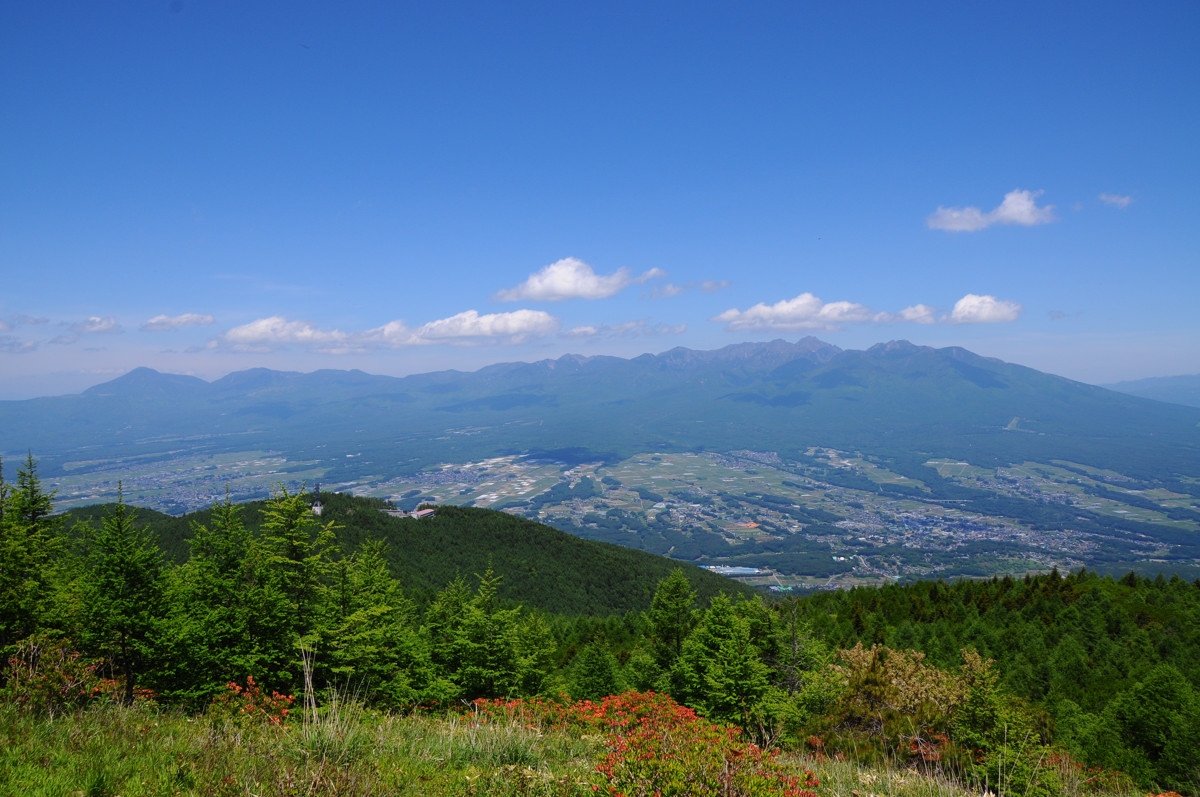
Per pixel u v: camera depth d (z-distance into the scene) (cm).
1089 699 2691
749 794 514
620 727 933
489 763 718
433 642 2786
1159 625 3841
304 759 635
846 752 1266
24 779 522
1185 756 1758
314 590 2106
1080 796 956
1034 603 4541
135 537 1655
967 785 886
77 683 876
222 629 1758
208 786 542
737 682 2178
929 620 4647
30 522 2211
